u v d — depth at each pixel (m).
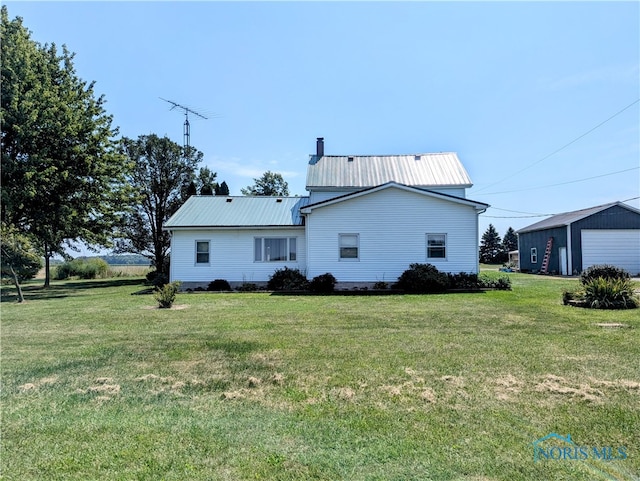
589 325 7.63
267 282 17.75
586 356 5.38
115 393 4.23
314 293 15.26
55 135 19.05
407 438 3.11
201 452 2.95
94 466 2.77
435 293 14.51
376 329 7.50
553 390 4.09
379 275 16.64
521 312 9.43
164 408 3.81
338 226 16.80
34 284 26.58
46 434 3.27
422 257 16.61
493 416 3.49
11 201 17.33
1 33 19.02
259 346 6.23
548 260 28.11
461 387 4.23
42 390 4.34
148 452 2.95
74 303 13.09
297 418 3.53
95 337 7.11
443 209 16.62
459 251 16.55
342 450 2.95
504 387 4.21
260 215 18.70
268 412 3.67
